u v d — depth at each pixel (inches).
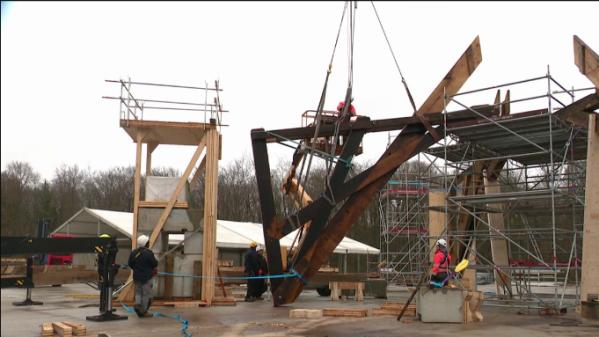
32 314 562.3
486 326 467.2
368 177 627.5
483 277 1600.6
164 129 683.4
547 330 442.0
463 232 714.2
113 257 508.4
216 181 685.3
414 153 635.5
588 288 541.0
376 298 836.6
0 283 404.5
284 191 732.7
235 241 1355.8
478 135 660.1
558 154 643.5
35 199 2418.8
